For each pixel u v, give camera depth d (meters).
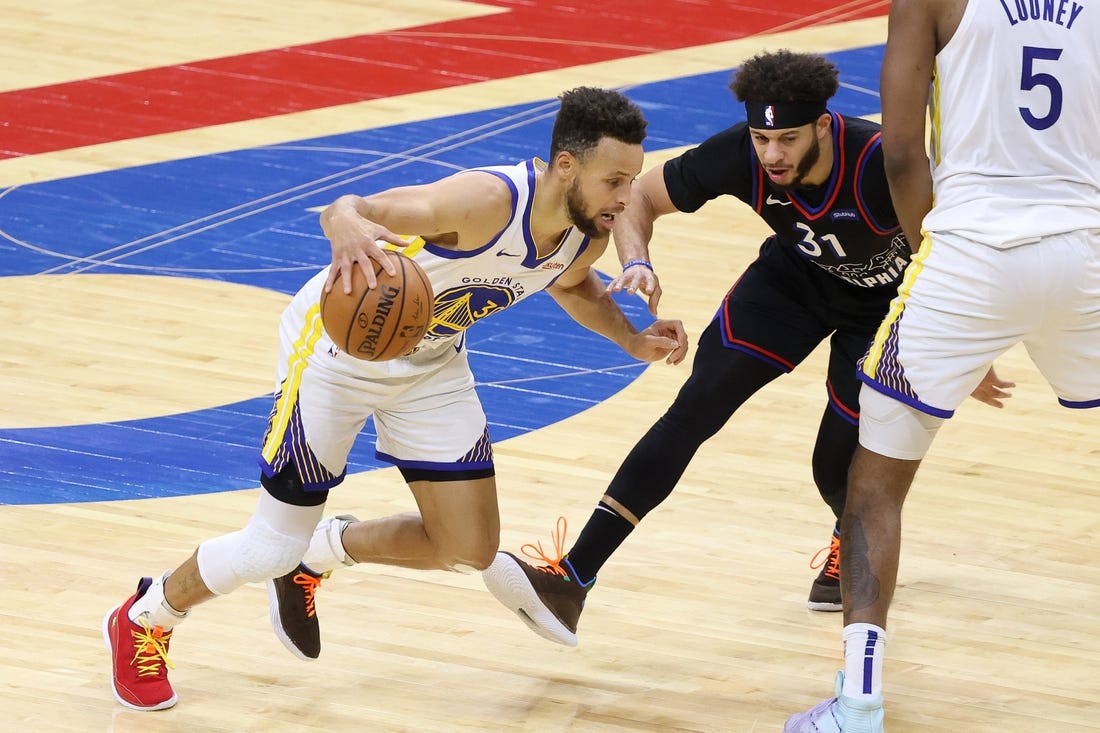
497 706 11.34
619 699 11.48
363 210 9.46
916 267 10.31
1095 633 12.68
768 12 32.22
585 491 15.01
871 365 10.45
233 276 20.20
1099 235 10.17
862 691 10.30
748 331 12.35
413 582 13.23
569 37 30.44
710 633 12.55
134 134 25.09
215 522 14.12
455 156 24.36
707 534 14.22
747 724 11.17
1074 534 14.40
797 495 15.06
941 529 14.43
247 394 16.94
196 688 11.42
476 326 19.08
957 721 11.29
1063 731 11.19
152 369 17.44
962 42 10.09
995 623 12.79
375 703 11.31
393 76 28.08
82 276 20.00
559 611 11.67
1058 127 10.09
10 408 16.30
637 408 17.00
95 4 31.97
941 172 10.40
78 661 11.66
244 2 32.41
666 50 29.69
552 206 10.07
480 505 10.93
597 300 11.40
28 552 13.32
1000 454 16.05
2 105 26.14
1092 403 10.66
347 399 10.56
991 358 10.25
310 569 11.43
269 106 26.48
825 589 12.87
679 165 12.16
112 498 14.48
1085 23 10.05
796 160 11.16
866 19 31.73
